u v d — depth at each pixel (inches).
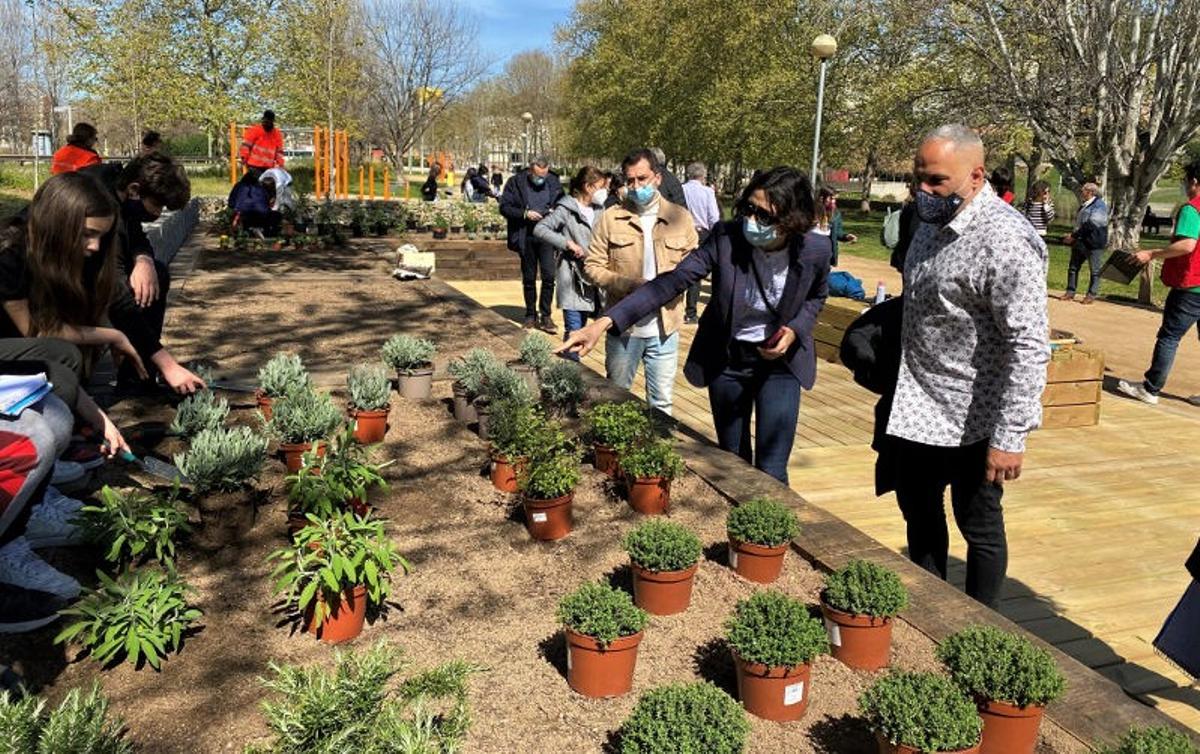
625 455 150.9
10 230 118.3
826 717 97.5
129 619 98.8
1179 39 709.3
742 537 124.3
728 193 1991.9
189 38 1174.3
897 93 981.8
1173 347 287.7
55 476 129.1
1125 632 146.3
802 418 260.2
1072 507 199.6
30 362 105.0
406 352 197.9
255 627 108.2
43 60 1218.0
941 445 120.7
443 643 107.4
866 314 135.4
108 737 75.4
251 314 300.7
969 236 111.0
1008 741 91.0
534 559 130.0
